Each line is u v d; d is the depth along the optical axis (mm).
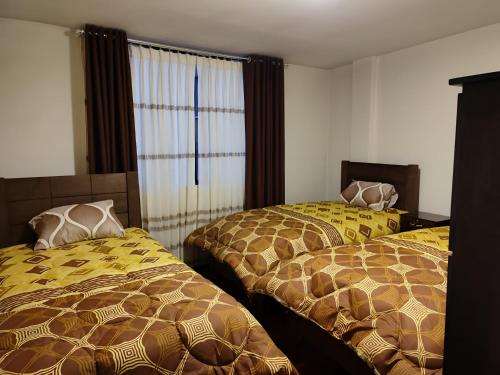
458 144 678
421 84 3570
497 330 647
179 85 3461
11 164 2840
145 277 1968
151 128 3361
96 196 3025
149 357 1381
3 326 1447
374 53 3857
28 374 1193
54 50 2924
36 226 2598
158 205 3443
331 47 3604
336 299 1884
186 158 3604
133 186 3172
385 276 1937
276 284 2227
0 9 2566
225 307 1676
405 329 1568
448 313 730
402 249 2342
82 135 3098
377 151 4086
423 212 3654
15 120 2828
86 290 1803
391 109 3895
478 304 673
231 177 3928
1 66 2748
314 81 4555
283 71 4059
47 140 2961
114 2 2457
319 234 2887
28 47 2826
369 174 3998
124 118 3104
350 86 4402
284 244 2711
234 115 3869
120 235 2770
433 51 3428
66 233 2559
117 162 3170
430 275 1915
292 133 4449
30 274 2000
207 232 3250
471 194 665
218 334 1548
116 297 1700
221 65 3723
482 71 3064
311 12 2643
